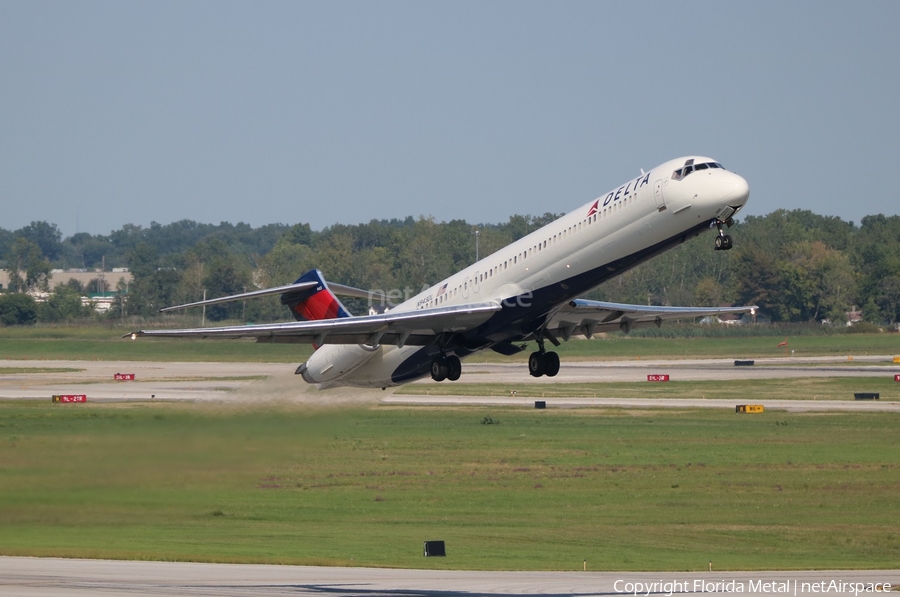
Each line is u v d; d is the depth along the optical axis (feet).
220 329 376.89
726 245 345.72
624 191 358.64
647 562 286.25
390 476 419.54
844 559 295.48
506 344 418.72
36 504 346.13
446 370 417.28
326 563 269.23
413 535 320.50
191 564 258.37
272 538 311.47
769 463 448.65
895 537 323.16
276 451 437.17
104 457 410.93
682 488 399.03
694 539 320.50
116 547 289.33
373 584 228.22
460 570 264.93
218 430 451.53
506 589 224.33
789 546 312.09
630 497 383.24
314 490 389.39
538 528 334.03
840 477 416.87
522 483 408.26
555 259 372.38
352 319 392.68
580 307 407.44
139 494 368.07
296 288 457.27
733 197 333.42
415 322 391.65
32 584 212.43
